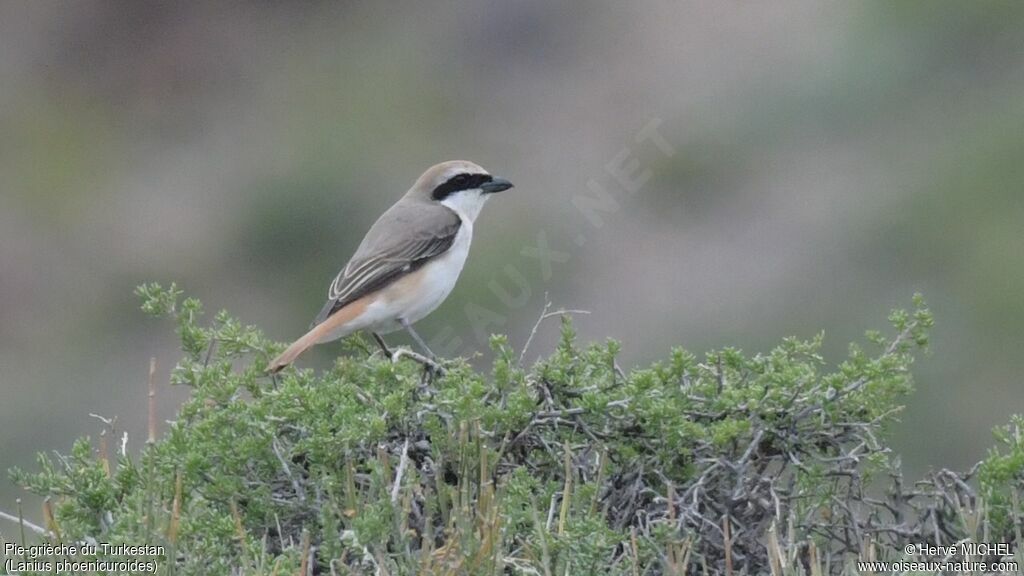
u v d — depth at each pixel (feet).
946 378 61.16
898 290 66.39
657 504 26.27
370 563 24.12
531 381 27.40
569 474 25.30
